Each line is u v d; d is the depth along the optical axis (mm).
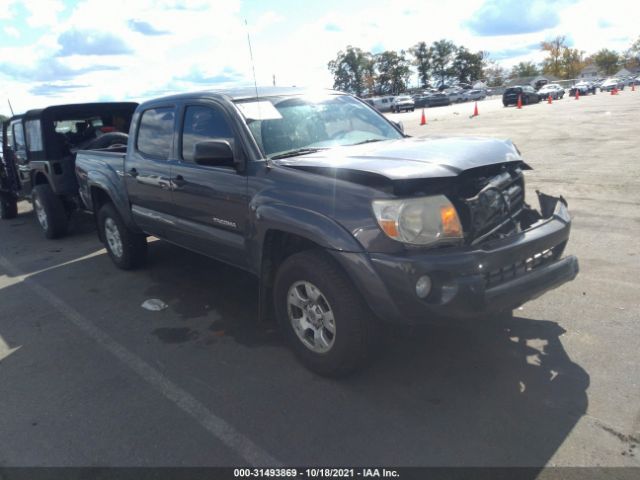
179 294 5230
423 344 3805
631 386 3135
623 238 5762
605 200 7359
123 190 5551
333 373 3393
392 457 2705
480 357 3588
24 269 6566
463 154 3352
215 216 4191
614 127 16062
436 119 28703
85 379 3715
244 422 3086
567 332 3820
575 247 5602
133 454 2877
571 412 2941
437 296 2959
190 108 4527
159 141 4945
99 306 5078
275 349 3957
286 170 3535
